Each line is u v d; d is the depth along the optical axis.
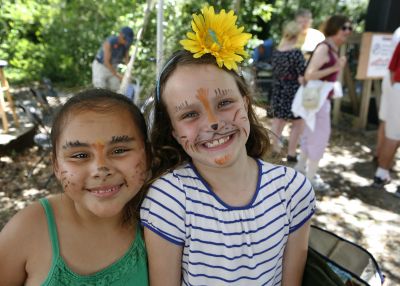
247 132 1.17
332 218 3.38
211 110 1.10
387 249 2.95
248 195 1.21
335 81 3.48
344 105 6.54
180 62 1.12
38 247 1.03
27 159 4.52
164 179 1.19
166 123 1.22
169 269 1.18
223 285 1.18
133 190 1.07
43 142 4.13
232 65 1.10
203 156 1.13
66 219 1.07
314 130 3.60
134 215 1.18
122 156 1.03
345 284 1.28
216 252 1.16
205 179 1.21
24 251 1.02
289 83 4.13
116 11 7.55
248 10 5.88
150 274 1.19
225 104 1.12
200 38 1.09
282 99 4.20
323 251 1.49
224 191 1.20
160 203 1.16
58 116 1.03
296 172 1.31
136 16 6.60
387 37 5.24
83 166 1.00
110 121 1.01
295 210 1.27
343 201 3.70
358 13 10.59
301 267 1.32
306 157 3.94
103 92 1.09
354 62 5.95
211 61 1.11
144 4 6.55
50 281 1.01
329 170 4.47
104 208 1.02
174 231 1.15
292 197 1.26
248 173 1.23
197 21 1.09
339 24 3.39
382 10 5.47
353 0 10.74
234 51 1.12
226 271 1.17
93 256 1.08
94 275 1.06
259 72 6.12
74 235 1.06
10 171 4.20
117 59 4.98
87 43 8.41
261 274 1.21
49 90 3.96
